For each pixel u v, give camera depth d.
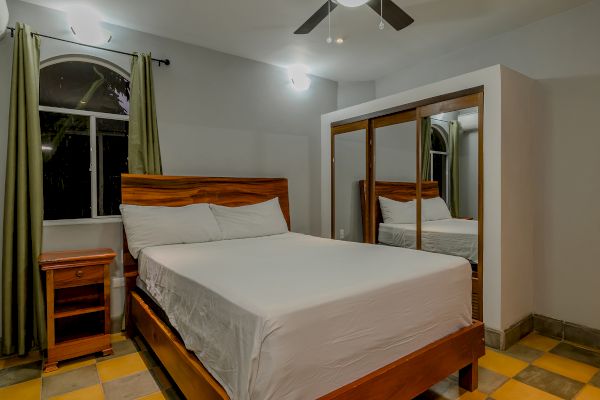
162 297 2.11
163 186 3.09
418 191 3.12
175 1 2.61
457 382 2.06
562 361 2.31
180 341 1.83
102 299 2.64
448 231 2.88
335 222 4.10
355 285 1.52
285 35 3.18
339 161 4.04
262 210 3.50
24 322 2.41
